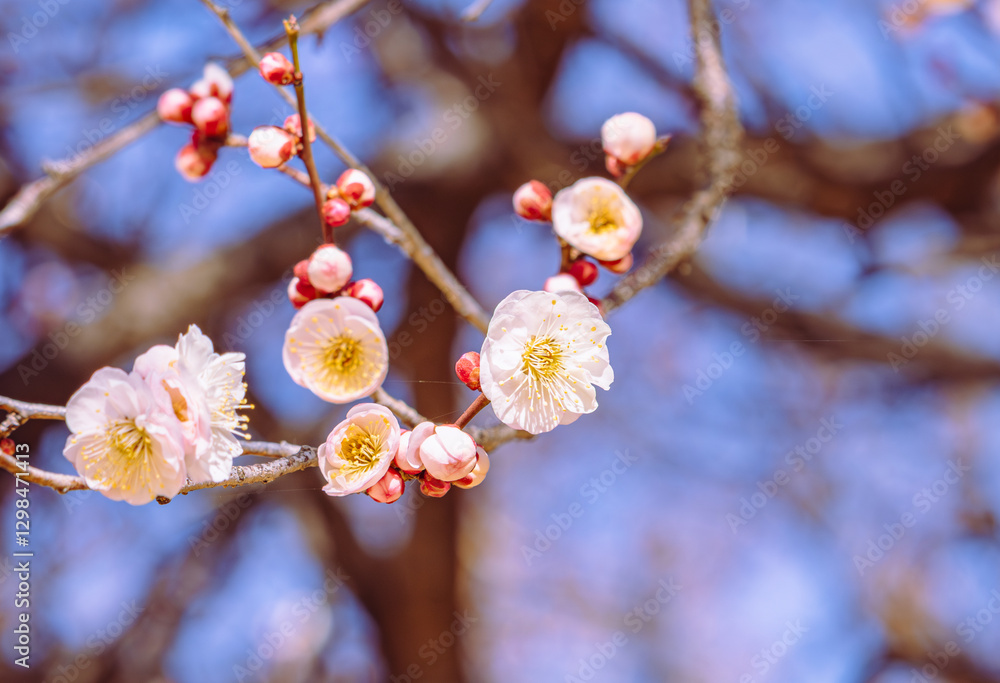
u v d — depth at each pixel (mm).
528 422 507
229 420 509
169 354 505
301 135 543
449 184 895
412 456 507
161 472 499
